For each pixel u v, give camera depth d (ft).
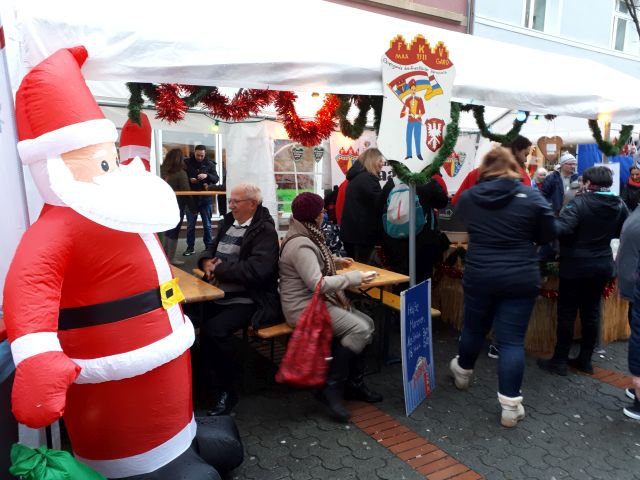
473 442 9.87
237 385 12.11
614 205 11.96
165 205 6.22
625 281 12.27
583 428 10.50
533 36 36.24
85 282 5.77
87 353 5.85
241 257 11.03
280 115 12.99
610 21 41.22
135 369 5.96
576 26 38.96
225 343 10.44
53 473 5.51
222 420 8.67
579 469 9.08
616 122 14.64
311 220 10.71
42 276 5.24
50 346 5.08
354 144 23.65
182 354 6.72
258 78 8.70
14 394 4.98
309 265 10.09
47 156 5.54
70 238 5.56
